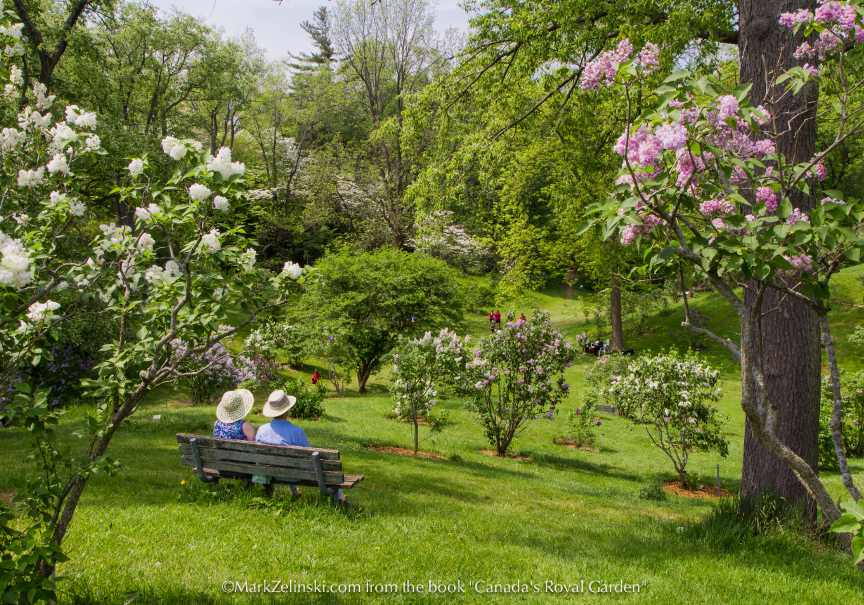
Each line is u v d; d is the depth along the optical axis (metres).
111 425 3.58
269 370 19.14
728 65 13.20
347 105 49.41
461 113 14.23
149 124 33.88
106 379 3.47
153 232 3.88
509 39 12.86
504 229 33.38
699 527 7.21
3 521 3.18
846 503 2.84
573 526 7.52
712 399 13.25
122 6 30.52
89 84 27.81
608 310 38.12
